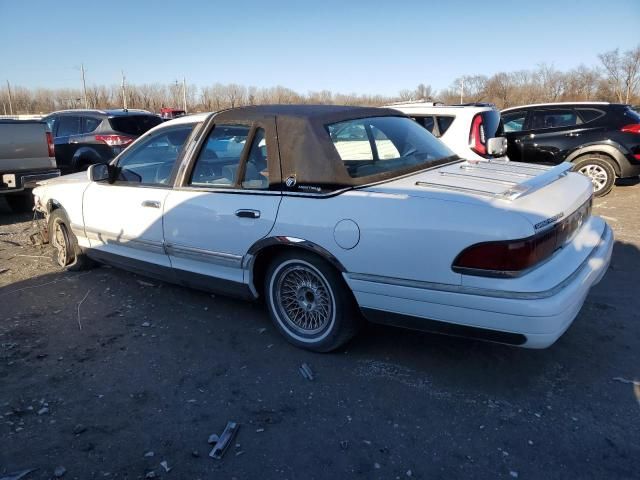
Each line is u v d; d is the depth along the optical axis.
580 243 3.15
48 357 3.58
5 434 2.74
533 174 3.43
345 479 2.41
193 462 2.53
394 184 3.18
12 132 7.93
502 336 2.72
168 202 3.97
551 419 2.79
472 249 2.67
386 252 2.92
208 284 3.95
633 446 2.57
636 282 4.67
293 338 3.61
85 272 5.41
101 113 10.27
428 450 2.58
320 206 3.16
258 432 2.74
